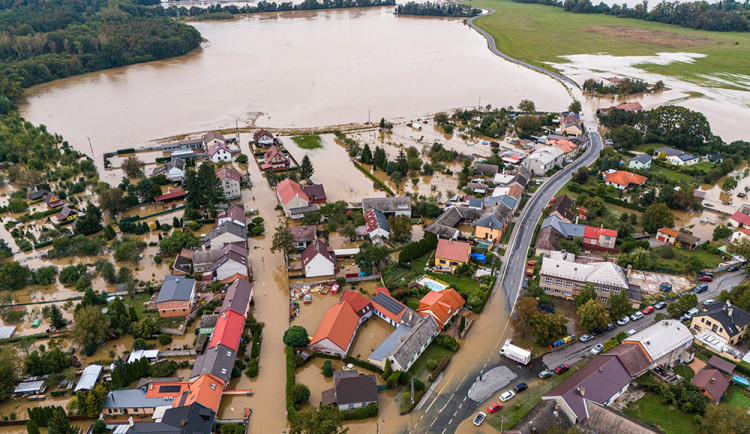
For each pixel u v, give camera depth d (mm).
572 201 190500
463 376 114938
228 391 110562
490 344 124500
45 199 197875
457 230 166875
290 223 181250
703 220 182000
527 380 113562
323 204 192875
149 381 110188
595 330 127938
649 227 172875
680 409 105500
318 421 93750
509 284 146500
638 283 146750
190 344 125062
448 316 129875
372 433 101125
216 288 143000
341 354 119625
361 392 105750
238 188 199125
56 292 145625
